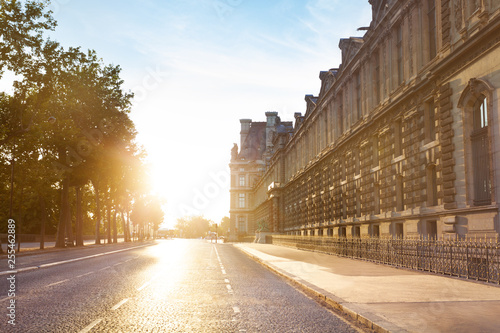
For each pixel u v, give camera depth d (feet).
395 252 73.46
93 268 74.43
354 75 115.34
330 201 136.56
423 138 76.18
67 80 114.11
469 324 26.58
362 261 87.30
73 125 149.79
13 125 116.67
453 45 66.03
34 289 45.75
